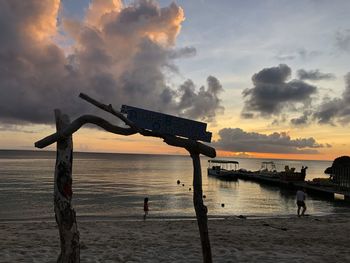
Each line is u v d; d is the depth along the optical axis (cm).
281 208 3772
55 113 520
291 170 6644
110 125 530
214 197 4878
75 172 10562
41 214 3045
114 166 15362
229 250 1039
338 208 3784
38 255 939
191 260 896
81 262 865
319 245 1182
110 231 1539
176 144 542
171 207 3647
